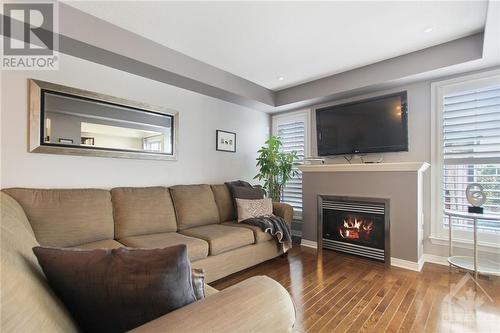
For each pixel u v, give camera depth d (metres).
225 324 0.71
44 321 0.56
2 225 0.95
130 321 0.73
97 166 2.59
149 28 2.39
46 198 2.05
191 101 3.44
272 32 2.45
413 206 2.84
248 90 3.73
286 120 4.53
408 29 2.39
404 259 2.88
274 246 3.09
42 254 0.74
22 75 2.14
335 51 2.83
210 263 2.37
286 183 4.25
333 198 3.46
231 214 3.44
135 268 0.72
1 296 0.50
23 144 2.15
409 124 3.16
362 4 2.04
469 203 2.69
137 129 2.88
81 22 2.12
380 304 2.06
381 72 3.07
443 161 2.95
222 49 2.79
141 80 2.91
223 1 2.01
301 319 1.86
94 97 2.53
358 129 3.43
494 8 1.75
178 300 0.76
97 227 2.22
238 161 4.12
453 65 2.61
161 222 2.66
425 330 1.73
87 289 0.71
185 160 3.38
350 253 3.31
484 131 2.72
